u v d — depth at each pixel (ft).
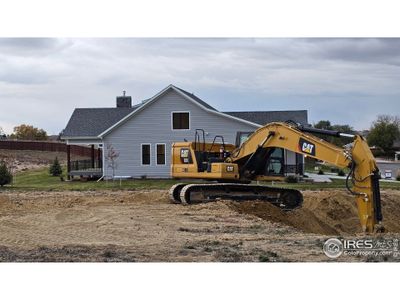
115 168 131.03
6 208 73.82
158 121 130.52
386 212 84.58
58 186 116.98
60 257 44.09
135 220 60.59
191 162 70.08
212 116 129.18
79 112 145.48
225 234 53.57
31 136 282.15
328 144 57.82
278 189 70.59
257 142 65.26
